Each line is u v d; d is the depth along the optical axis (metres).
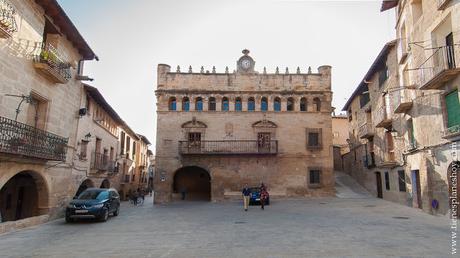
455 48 13.52
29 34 13.93
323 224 13.35
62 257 8.18
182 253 8.50
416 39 17.64
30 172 14.84
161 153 28.61
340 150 41.91
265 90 29.72
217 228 12.85
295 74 30.12
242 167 28.48
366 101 30.22
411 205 19.69
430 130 16.27
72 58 18.91
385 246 8.89
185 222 14.98
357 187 31.86
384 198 25.44
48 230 12.99
